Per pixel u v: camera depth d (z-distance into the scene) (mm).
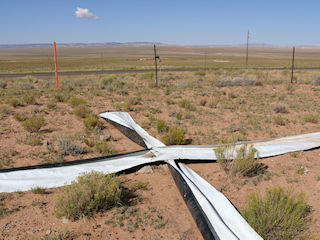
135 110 14688
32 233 4785
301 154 8547
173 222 5219
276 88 22438
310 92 20547
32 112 13609
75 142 9516
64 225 5035
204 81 27125
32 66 77438
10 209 5496
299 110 14945
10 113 13250
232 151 7762
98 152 8750
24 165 7605
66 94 18641
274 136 10547
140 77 29500
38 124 10594
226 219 5055
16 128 10977
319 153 8672
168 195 6188
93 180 5812
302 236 4578
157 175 7180
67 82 25266
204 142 9766
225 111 14688
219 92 20688
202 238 4789
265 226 4605
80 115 12992
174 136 9289
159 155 7871
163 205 5785
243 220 4879
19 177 6695
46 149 8812
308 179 6871
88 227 4984
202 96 19156
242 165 6934
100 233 4832
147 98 18125
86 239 4672
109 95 18969
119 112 13430
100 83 23922
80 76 33688
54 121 12164
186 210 5621
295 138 9852
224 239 4473
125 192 6109
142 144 9211
